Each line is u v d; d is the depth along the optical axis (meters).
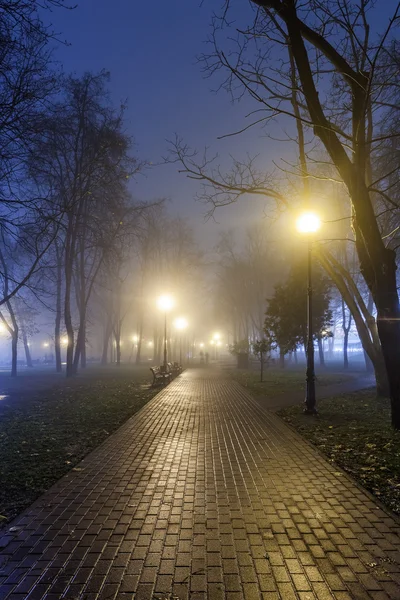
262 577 3.71
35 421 12.37
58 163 24.12
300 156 14.45
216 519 4.98
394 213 18.62
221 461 7.63
